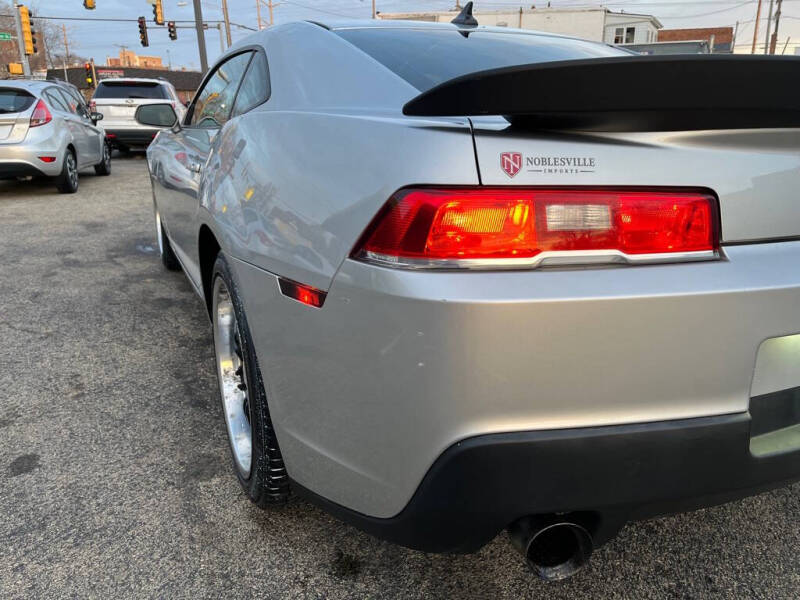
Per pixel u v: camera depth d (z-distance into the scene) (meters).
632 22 39.53
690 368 1.25
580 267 1.21
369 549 1.86
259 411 1.74
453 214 1.18
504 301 1.15
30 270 4.67
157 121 3.83
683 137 1.27
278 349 1.56
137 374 2.96
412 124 1.30
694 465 1.29
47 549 1.82
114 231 6.07
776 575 1.77
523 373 1.18
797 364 1.40
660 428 1.25
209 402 2.71
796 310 1.30
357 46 1.92
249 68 2.45
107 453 2.30
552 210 1.20
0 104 7.61
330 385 1.40
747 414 1.31
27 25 23.09
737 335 1.26
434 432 1.23
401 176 1.23
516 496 1.23
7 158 7.51
